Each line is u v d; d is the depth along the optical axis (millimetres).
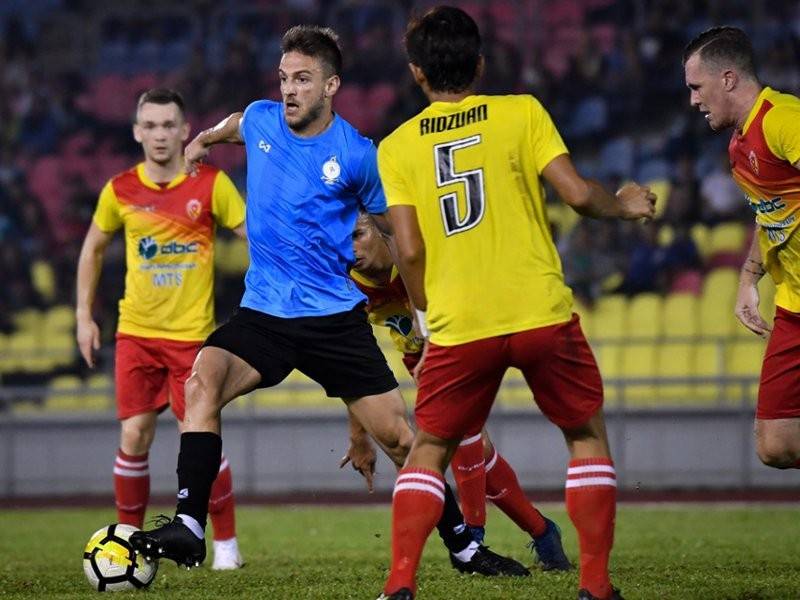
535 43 73625
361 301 21781
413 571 16875
